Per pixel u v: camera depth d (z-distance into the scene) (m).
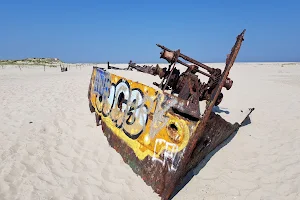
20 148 4.36
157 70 4.46
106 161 4.15
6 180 3.43
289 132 5.53
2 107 6.84
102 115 5.18
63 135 5.04
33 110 6.57
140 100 4.05
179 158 3.26
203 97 4.25
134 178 3.75
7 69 27.89
